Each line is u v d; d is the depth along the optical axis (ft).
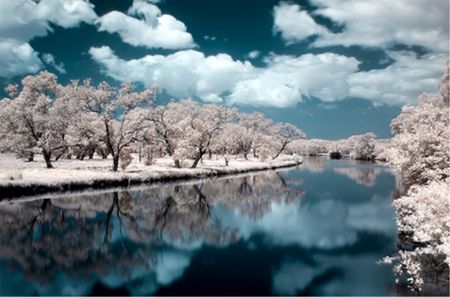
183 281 56.75
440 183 72.84
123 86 165.48
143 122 173.68
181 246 75.87
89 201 116.16
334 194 146.82
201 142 208.33
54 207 106.01
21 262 64.64
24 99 163.12
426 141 97.60
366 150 434.71
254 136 362.33
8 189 110.01
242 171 231.50
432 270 55.77
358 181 192.54
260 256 69.21
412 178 101.40
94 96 161.58
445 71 164.86
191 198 133.39
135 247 74.74
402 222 78.95
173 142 216.54
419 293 48.47
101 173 150.71
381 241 77.15
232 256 69.36
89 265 63.82
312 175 225.15
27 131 166.91
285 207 119.96
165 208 114.52
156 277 58.34
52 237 79.82
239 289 53.52
